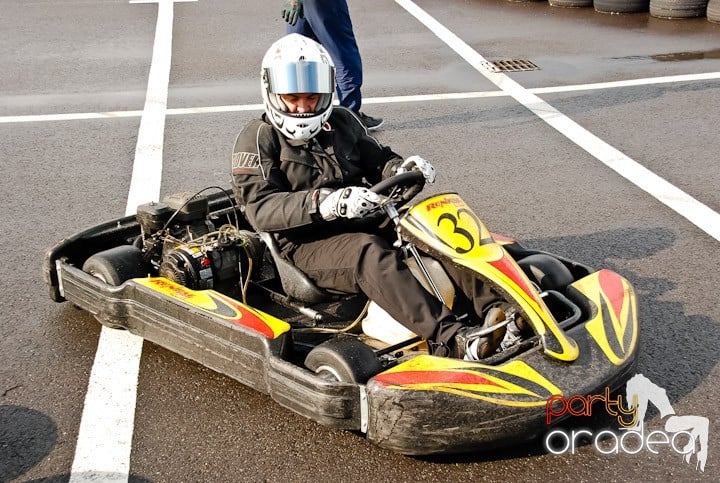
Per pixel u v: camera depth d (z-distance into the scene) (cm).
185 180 629
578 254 515
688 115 755
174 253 411
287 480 326
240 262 416
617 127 731
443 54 950
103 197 604
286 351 356
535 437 324
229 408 372
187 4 1180
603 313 370
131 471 333
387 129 737
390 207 372
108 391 386
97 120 757
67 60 935
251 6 1162
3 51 971
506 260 361
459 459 336
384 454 340
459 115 767
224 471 332
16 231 554
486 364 331
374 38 1012
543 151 682
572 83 847
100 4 1190
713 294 464
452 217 365
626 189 609
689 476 326
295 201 381
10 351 420
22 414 371
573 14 1114
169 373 400
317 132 403
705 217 562
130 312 411
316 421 337
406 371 323
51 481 329
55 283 447
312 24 697
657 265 499
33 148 698
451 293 374
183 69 898
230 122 746
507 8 1148
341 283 380
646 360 401
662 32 1021
